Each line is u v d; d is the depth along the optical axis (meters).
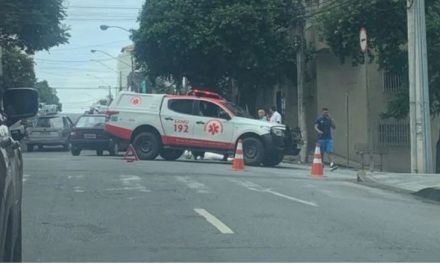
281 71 30.25
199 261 7.02
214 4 30.05
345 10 22.23
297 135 24.95
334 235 8.64
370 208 11.29
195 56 30.83
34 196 11.76
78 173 15.75
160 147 21.30
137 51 32.09
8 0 30.11
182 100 21.25
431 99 21.08
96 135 26.19
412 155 17.39
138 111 21.38
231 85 34.44
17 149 5.36
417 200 12.82
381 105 25.72
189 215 9.98
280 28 29.67
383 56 22.42
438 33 20.28
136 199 11.53
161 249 7.63
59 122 33.50
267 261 7.04
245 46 29.52
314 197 12.51
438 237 8.69
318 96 28.34
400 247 7.96
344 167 23.98
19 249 5.51
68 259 7.07
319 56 28.23
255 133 20.55
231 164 20.45
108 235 8.42
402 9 20.98
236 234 8.58
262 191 13.09
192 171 16.86
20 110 5.11
